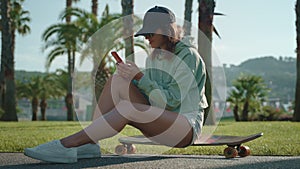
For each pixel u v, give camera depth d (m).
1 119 13.88
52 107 36.53
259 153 3.31
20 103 34.31
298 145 3.81
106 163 2.63
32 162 2.73
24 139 4.69
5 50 13.86
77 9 17.06
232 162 2.69
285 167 2.45
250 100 21.67
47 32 19.02
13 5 21.89
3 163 2.70
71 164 2.58
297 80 11.02
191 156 3.10
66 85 26.72
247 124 8.27
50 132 6.23
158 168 2.42
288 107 22.12
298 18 11.08
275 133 5.65
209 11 8.12
